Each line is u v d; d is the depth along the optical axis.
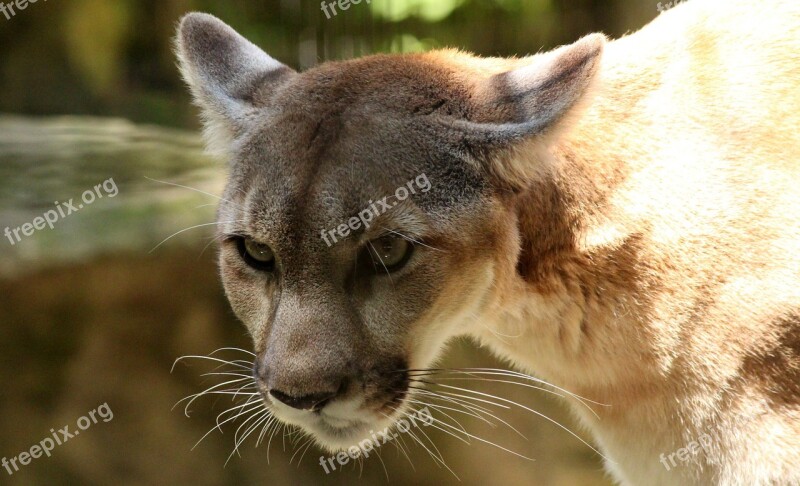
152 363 12.83
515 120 6.59
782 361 6.79
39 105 19.69
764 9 7.41
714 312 6.90
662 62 7.38
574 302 7.25
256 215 6.47
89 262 12.10
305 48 16.41
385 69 6.98
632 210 7.02
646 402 7.41
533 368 7.99
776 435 6.86
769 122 6.99
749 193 6.84
